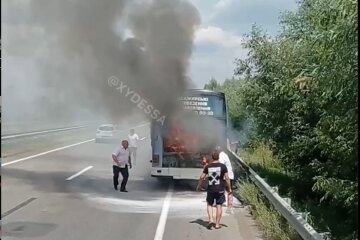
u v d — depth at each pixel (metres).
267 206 10.61
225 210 11.57
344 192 9.46
